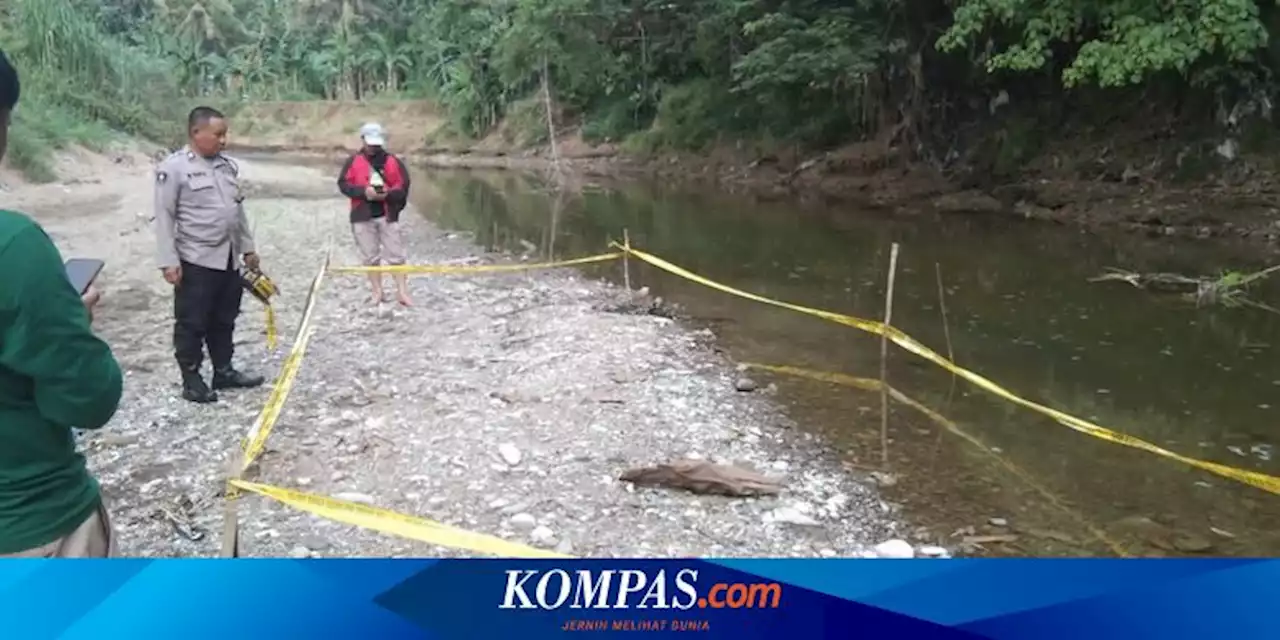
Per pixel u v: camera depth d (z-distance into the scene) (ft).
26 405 7.90
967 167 74.02
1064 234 57.00
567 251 50.03
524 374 25.34
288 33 217.77
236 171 22.11
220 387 23.04
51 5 100.94
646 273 43.52
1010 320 34.42
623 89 125.80
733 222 64.23
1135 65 50.88
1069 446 21.70
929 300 38.01
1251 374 27.55
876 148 83.35
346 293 35.14
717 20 93.56
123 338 28.66
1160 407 24.58
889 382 26.48
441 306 33.60
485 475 18.51
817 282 41.88
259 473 18.31
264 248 46.70
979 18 55.93
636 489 18.13
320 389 23.49
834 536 16.79
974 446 21.58
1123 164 64.64
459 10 158.61
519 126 145.69
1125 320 34.37
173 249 20.97
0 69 7.53
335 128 181.98
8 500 7.95
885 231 59.11
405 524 12.40
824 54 72.02
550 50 118.52
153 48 189.57
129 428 20.58
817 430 22.47
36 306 7.32
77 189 69.15
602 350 28.14
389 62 203.41
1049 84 71.31
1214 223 55.62
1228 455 21.29
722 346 30.01
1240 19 49.08
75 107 97.25
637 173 111.34
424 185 97.55
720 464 18.70
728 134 103.76
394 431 20.66
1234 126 59.93
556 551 15.61
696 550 15.90
